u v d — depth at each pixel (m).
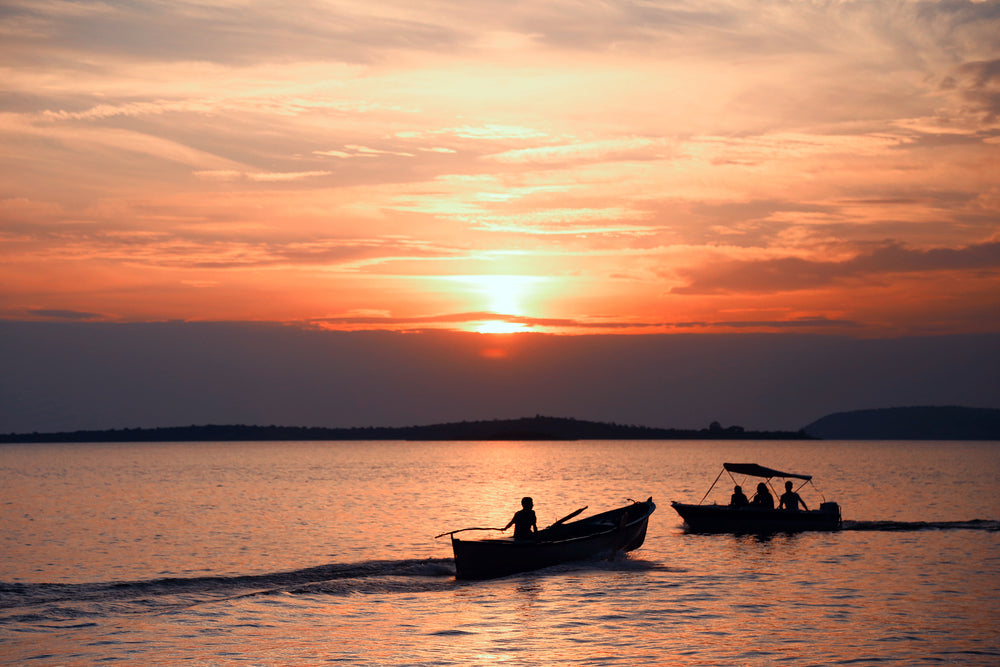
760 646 17.00
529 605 21.00
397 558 30.14
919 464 130.75
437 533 37.91
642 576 24.95
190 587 23.12
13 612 20.16
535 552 25.22
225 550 32.81
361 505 54.75
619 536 28.11
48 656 16.58
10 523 44.53
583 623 19.06
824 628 18.45
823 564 27.16
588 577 24.81
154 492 70.50
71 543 35.66
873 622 19.00
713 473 104.88
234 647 17.20
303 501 58.69
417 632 18.36
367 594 22.42
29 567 29.00
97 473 110.75
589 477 95.44
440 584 23.72
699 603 21.16
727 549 30.64
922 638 17.55
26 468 129.38
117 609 20.55
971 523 38.59
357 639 17.78
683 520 39.47
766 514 35.22
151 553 32.22
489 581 24.19
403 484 81.38
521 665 15.85
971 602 21.14
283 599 21.78
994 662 15.80
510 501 57.88
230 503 57.41
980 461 144.38
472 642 17.50
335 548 32.97
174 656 16.58
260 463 152.25
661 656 16.41
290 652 16.83
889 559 28.22
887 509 50.91
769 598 21.73
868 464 130.88
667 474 102.69
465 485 79.25
